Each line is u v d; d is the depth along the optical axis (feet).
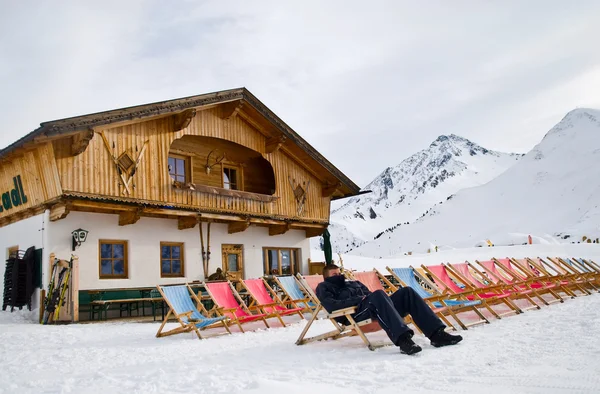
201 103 51.13
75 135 42.55
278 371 16.98
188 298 31.65
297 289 37.58
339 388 13.85
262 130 60.29
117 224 48.67
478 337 21.39
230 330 32.45
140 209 47.01
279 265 66.39
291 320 37.35
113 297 46.32
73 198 42.32
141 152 47.88
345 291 22.29
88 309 44.68
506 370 14.74
